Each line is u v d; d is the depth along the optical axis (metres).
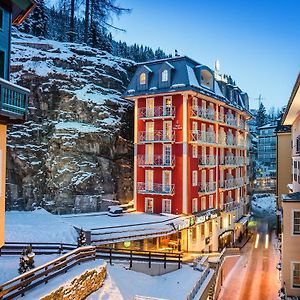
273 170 94.38
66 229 29.19
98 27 55.88
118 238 30.52
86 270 19.41
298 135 32.50
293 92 24.67
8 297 14.56
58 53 44.00
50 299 15.80
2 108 13.33
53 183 38.12
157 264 26.41
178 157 38.22
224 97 45.97
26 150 38.03
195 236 38.97
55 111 40.50
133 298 21.00
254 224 60.62
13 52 40.88
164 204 38.75
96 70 45.12
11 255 23.00
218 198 45.16
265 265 36.22
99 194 40.00
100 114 42.25
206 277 25.14
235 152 53.31
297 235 25.02
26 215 34.19
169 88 38.31
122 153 43.09
